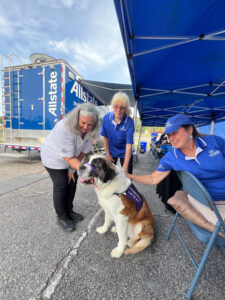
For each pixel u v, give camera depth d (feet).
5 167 18.03
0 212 8.23
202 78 11.07
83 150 7.25
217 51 7.89
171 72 10.25
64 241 6.38
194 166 4.85
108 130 9.25
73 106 18.04
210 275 5.07
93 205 9.69
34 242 6.21
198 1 5.15
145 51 7.75
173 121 4.72
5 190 11.07
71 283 4.62
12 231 6.79
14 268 5.00
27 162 20.80
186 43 7.27
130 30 6.61
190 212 4.78
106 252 5.93
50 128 17.28
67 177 6.90
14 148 19.77
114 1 4.98
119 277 4.90
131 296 4.35
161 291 4.52
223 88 12.35
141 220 6.26
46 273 4.90
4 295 4.17
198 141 4.95
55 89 16.48
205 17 5.86
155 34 6.83
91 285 4.60
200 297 4.38
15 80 17.65
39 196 10.36
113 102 7.97
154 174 6.21
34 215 8.10
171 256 5.86
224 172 4.66
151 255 5.88
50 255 5.61
